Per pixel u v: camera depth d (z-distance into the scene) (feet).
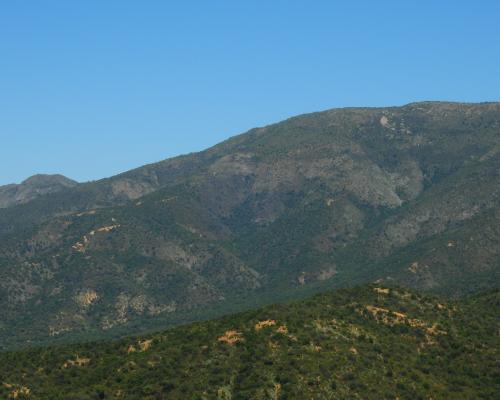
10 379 404.98
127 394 366.02
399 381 368.48
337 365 368.89
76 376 407.44
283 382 353.31
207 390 353.31
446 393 367.04
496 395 370.32
